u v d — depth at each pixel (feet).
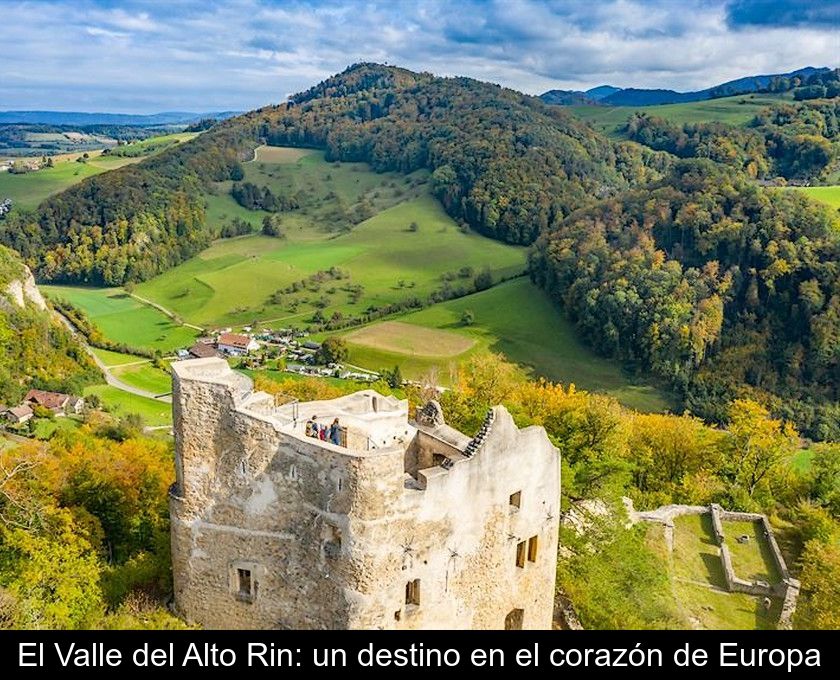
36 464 139.95
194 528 84.53
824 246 354.33
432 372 321.11
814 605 137.08
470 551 86.74
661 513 183.42
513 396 209.67
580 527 135.03
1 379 346.33
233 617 84.64
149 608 91.71
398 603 79.05
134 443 212.43
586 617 114.21
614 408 224.74
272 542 80.74
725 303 364.17
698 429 246.47
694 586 151.02
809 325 342.03
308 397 267.80
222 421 80.79
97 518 129.39
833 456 216.95
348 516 74.95
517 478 91.76
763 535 179.93
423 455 95.25
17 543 103.86
